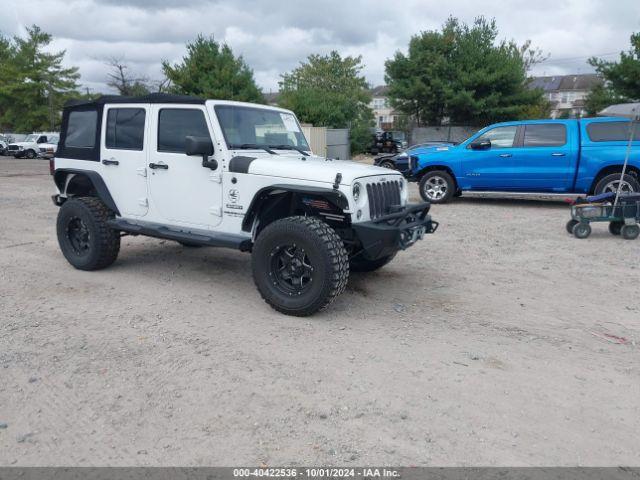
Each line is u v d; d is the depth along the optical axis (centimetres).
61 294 552
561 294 572
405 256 735
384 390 357
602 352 424
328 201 499
